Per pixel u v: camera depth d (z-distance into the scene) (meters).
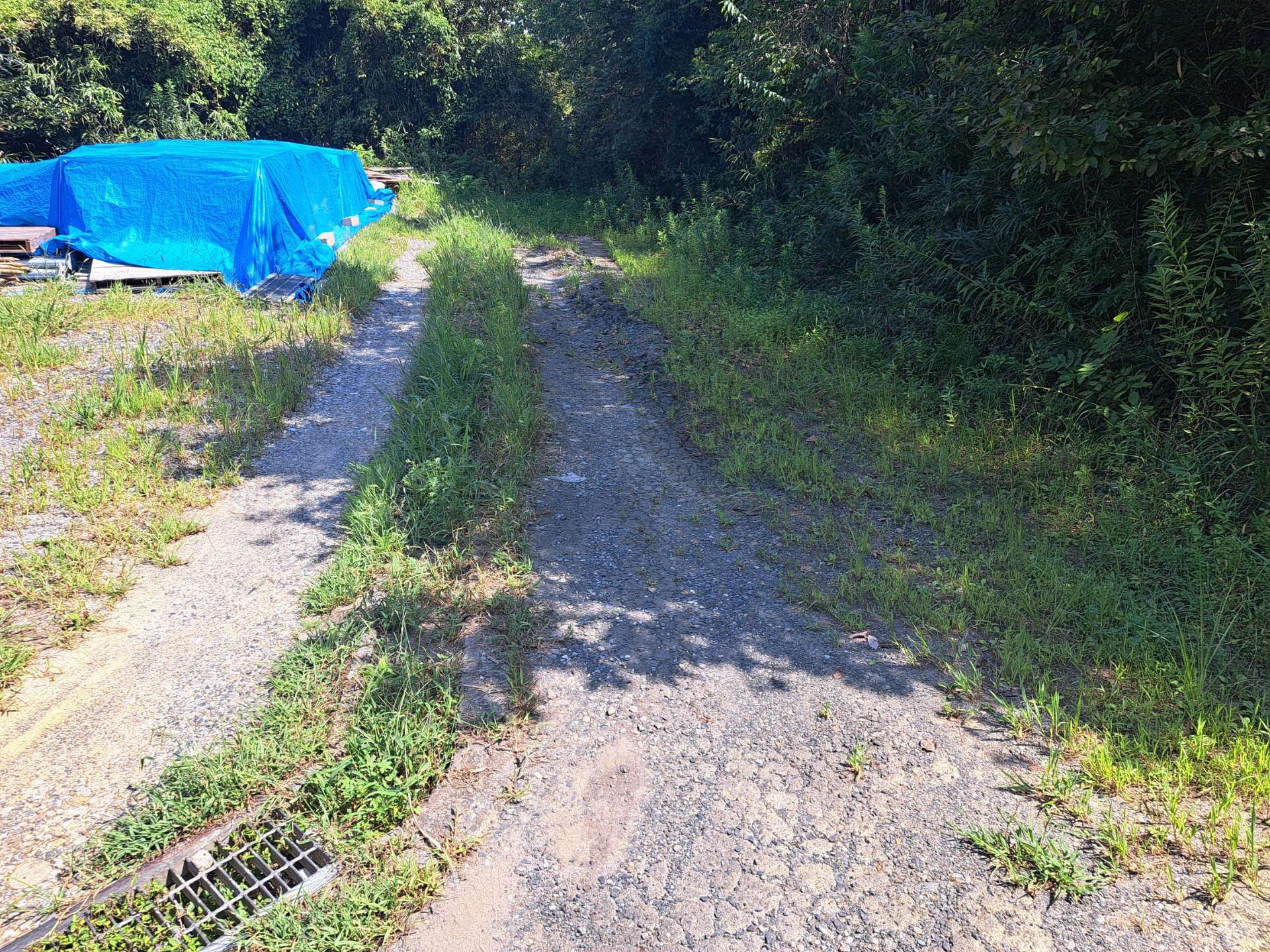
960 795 3.38
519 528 5.57
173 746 3.65
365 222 18.08
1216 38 6.10
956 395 7.45
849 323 9.37
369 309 11.12
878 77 10.35
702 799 3.42
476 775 3.54
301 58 26.72
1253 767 3.32
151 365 8.00
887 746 3.67
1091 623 4.34
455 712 3.80
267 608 4.71
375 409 7.72
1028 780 3.43
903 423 7.12
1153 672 3.96
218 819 3.29
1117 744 3.55
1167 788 3.28
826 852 3.16
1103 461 6.07
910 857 3.12
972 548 5.29
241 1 24.83
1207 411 5.67
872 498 6.04
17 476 5.94
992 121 6.96
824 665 4.25
